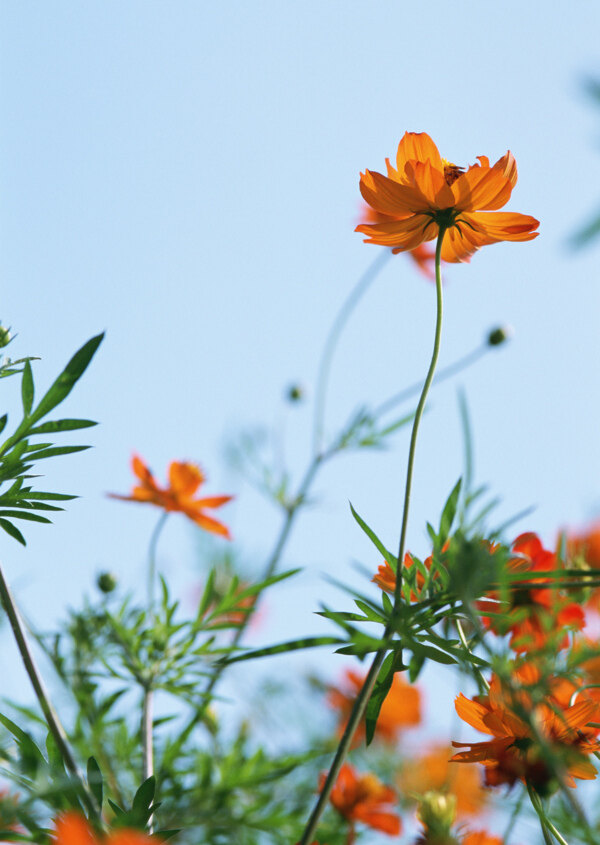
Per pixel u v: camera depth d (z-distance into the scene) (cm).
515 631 81
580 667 78
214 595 95
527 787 76
